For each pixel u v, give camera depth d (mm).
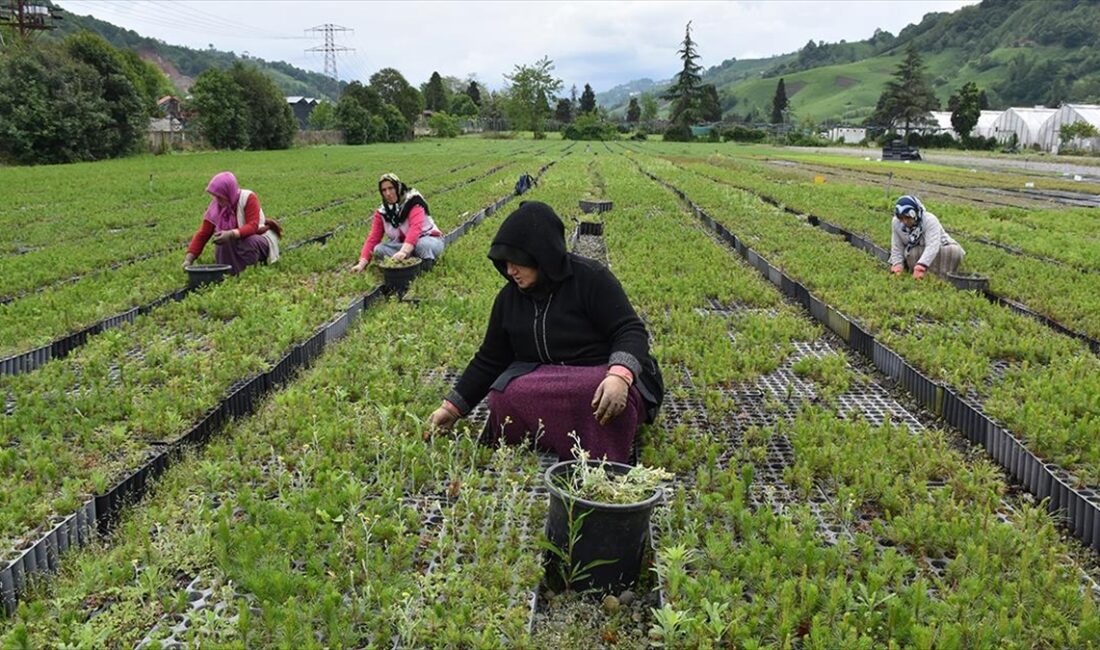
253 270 8758
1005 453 4664
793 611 2922
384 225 9344
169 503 3742
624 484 3316
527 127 98625
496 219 13750
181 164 33812
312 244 11086
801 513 3709
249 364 5594
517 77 97625
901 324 7055
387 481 3980
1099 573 3598
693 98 90438
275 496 4008
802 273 9125
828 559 3277
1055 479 4145
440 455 4254
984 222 14203
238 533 3430
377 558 3230
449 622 2852
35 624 2873
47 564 3395
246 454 4352
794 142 78750
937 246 8938
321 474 3949
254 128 53000
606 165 31844
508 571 3234
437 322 6867
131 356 6227
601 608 3219
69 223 13469
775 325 7270
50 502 3686
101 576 3150
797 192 19797
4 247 11078
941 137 70812
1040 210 17109
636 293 8258
